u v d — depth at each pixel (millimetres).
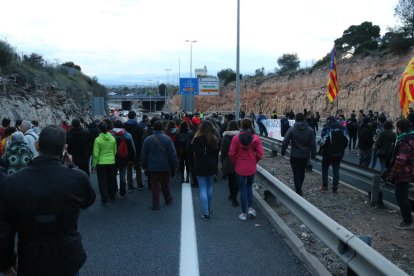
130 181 10211
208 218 7297
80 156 9367
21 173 2885
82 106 45969
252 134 7281
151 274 4875
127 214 7781
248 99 78188
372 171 8141
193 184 10578
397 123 6629
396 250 5625
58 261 2816
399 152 6453
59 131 3051
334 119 9312
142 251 5668
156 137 8156
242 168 7195
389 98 35656
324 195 9055
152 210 8086
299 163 8945
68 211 2883
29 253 2791
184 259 5336
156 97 124812
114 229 6766
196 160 7371
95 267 5098
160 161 8109
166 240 6148
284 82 67812
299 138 8859
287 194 6090
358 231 6465
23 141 6633
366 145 12930
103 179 8602
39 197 2797
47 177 2879
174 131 11352
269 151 18406
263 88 73938
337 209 7809
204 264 5164
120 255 5520
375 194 7871
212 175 7375
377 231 6457
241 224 6988
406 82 9766
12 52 31516
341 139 9148
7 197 2795
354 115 18625
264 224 6984
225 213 7773
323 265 4867
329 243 4402
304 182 10695
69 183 2926
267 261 5250
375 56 44281
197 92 54688
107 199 8719
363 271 3592
